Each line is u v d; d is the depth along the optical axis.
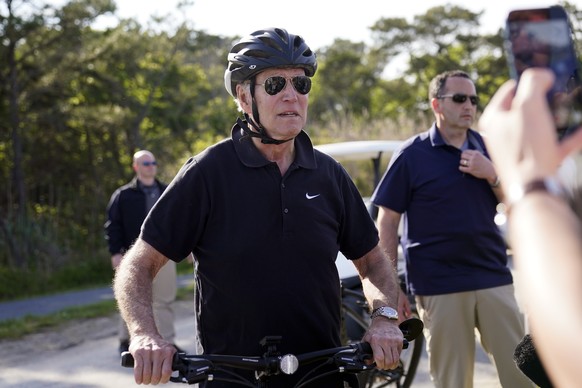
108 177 28.27
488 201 5.08
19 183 24.81
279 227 3.17
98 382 7.86
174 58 33.12
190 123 34.81
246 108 3.31
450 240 5.03
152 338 2.95
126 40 27.91
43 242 20.78
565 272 0.86
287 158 3.30
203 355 2.93
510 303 4.99
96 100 28.53
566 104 1.05
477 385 6.98
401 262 6.96
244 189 3.19
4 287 18.36
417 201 5.16
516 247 0.94
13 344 9.90
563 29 1.09
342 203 3.37
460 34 54.50
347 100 64.25
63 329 10.77
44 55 25.53
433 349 5.11
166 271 8.04
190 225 3.21
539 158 0.96
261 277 3.14
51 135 27.61
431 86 5.25
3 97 26.02
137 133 29.16
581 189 0.99
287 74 3.23
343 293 5.98
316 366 3.19
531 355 1.72
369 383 5.93
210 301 3.20
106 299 15.06
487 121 1.03
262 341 2.97
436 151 5.16
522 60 1.09
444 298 5.02
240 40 3.33
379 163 8.62
